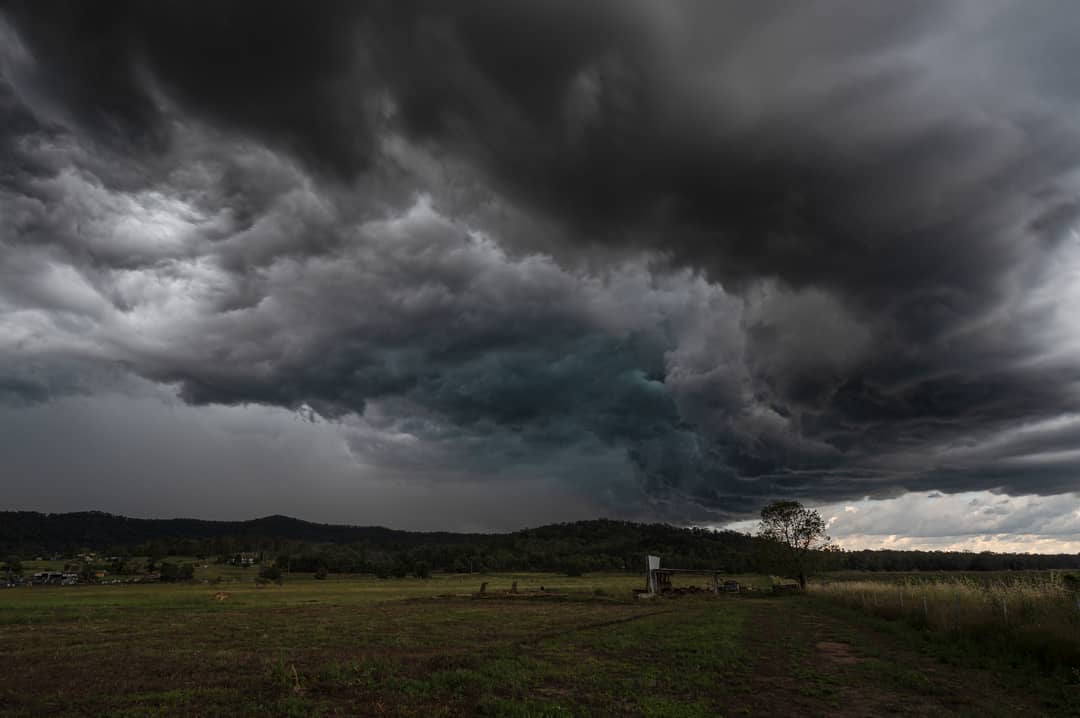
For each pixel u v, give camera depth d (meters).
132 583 127.56
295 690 15.43
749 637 27.42
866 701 14.54
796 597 66.75
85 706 13.92
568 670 18.47
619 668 18.86
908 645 23.81
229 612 45.06
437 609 47.97
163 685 16.28
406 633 29.22
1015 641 20.06
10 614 41.56
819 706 14.07
